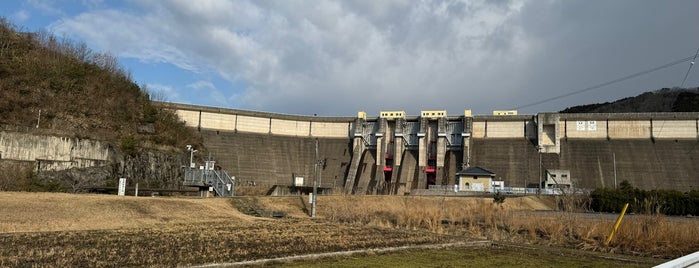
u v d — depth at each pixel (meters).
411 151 117.38
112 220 34.84
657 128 102.94
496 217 43.19
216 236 29.09
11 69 74.31
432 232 37.41
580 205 54.09
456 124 116.31
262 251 24.11
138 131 81.56
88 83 82.69
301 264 21.53
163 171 75.50
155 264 19.34
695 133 100.31
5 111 65.75
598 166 99.69
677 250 29.31
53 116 70.25
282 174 111.75
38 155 58.66
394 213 49.22
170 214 39.72
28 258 19.67
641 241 30.45
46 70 79.19
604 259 26.53
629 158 99.88
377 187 102.69
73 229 30.78
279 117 122.69
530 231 36.12
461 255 26.20
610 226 33.22
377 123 120.75
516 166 104.25
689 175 93.31
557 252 28.50
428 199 64.94
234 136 115.12
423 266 22.08
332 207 54.75
